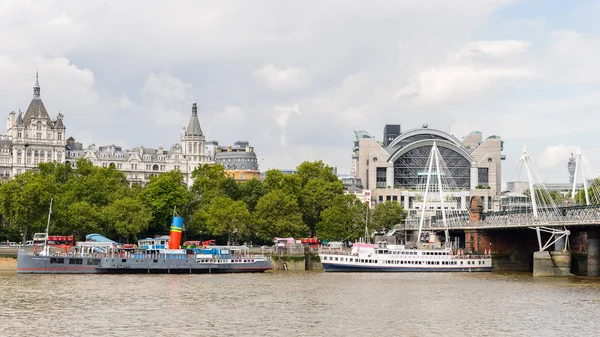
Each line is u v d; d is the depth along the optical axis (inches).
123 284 5526.6
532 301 4785.9
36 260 6318.9
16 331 3597.4
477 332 3700.8
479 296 5039.4
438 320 4020.7
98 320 3900.1
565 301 4790.8
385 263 7347.4
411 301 4756.4
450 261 7490.2
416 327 3811.5
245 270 7017.7
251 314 4146.2
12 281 5629.9
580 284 5895.7
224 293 5068.9
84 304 4441.4
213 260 6865.2
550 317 4146.2
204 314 4128.9
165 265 6619.1
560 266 6717.5
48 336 3489.2
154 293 4997.5
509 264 7829.7
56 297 4729.3
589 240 6742.1
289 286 5600.4
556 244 6879.9
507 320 4040.4
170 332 3602.4
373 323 3907.5
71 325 3754.9
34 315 4035.4
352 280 6205.7
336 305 4539.9
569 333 3700.8
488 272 7445.9
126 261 6486.2
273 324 3841.0
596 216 6496.1
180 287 5398.6
